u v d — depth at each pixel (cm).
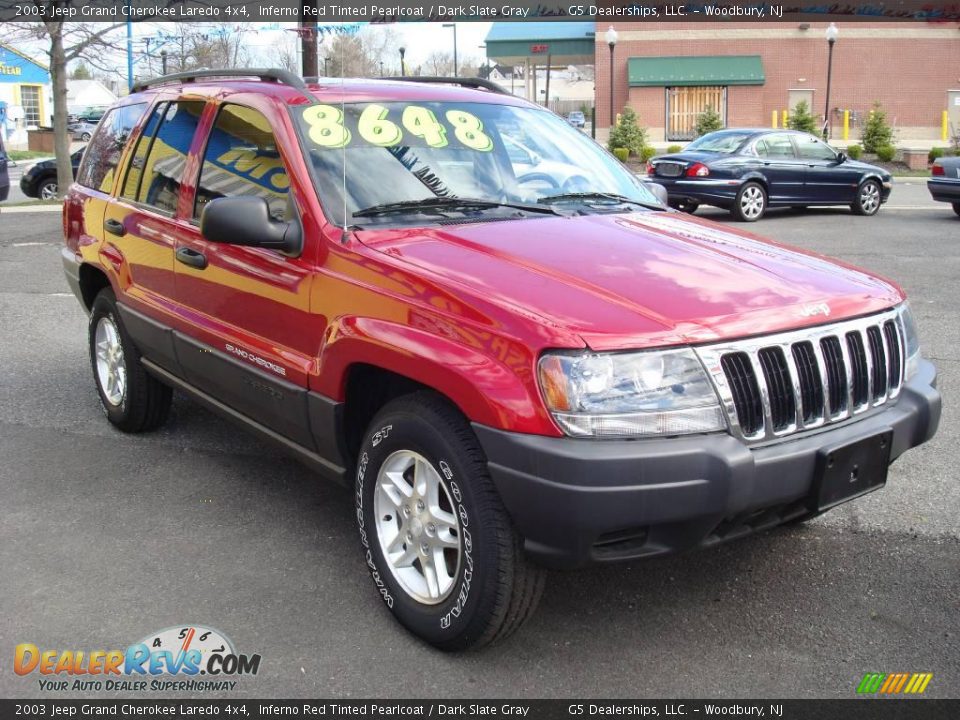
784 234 1417
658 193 463
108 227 504
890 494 445
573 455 265
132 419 516
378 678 301
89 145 573
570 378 268
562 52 3644
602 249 334
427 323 301
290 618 337
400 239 339
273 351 369
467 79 487
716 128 3142
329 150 372
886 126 2967
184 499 441
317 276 345
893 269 1060
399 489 324
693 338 278
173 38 1847
